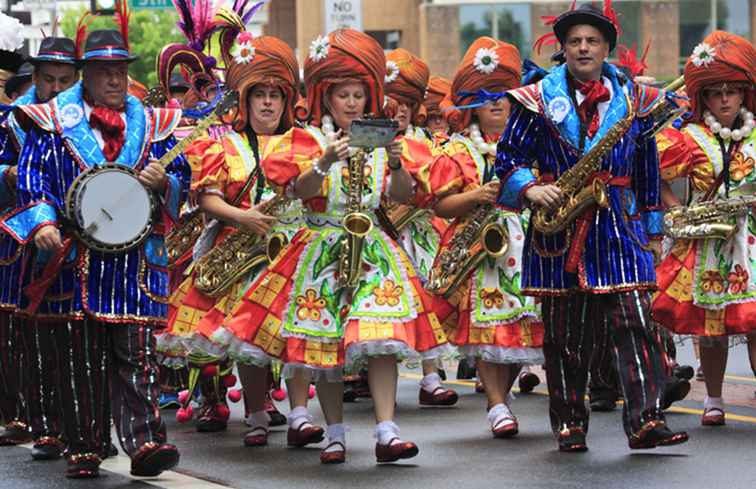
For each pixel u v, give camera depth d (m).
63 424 11.90
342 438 12.76
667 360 15.54
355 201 12.45
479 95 13.02
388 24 63.28
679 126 14.88
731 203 14.44
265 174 12.66
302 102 14.98
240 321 12.81
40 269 11.59
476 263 14.45
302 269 12.60
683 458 12.45
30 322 11.83
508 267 14.41
